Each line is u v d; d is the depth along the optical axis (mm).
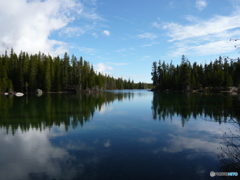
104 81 120938
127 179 6312
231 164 7238
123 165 7352
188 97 41125
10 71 71250
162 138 10914
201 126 13844
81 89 81625
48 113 20281
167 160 7805
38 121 15992
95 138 10969
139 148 9234
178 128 13289
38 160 7902
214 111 20625
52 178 6422
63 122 15547
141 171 6859
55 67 78875
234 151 8234
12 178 6453
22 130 12906
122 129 13070
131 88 158000
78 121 15922
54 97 46531
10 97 46406
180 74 77750
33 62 71938
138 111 21469
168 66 90188
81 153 8633
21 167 7258
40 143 10125
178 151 8797
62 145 9773
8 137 11250
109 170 6949
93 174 6664
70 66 82062
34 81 70688
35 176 6578
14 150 9086
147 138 10906
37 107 25438
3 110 22531
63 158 8078
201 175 6543
